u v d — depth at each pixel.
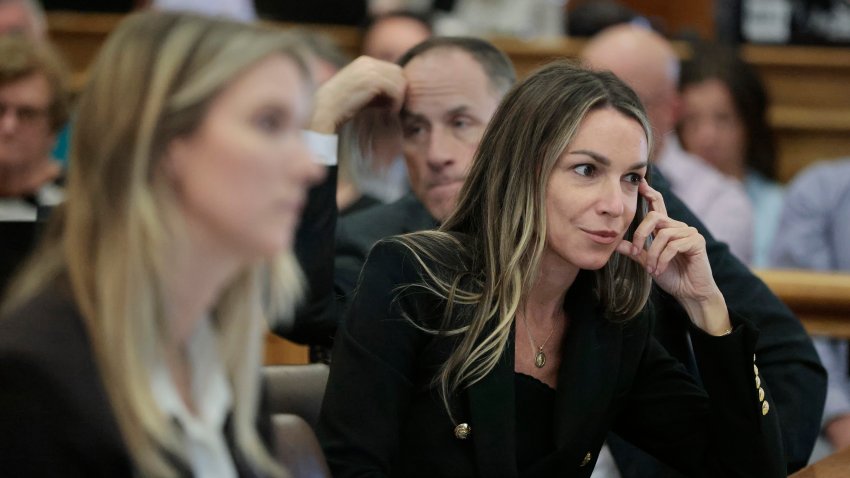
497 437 5.61
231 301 3.85
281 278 3.99
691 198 11.46
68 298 3.45
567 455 5.77
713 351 5.98
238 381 3.90
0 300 5.84
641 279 5.98
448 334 5.64
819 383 7.08
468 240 5.87
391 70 7.09
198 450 3.67
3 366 3.35
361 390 5.61
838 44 18.02
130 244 3.37
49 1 17.06
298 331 6.73
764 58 18.03
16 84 9.59
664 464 6.84
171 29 3.44
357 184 8.24
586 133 5.45
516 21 17.86
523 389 5.79
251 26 3.51
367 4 16.94
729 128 13.81
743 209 11.49
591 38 16.61
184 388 3.77
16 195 9.70
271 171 3.42
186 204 3.42
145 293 3.42
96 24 17.05
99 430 3.36
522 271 5.63
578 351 5.84
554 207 5.50
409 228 7.48
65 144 11.94
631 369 6.03
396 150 7.84
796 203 12.16
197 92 3.35
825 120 17.78
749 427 5.99
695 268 5.96
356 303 5.78
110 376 3.41
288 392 6.16
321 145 6.78
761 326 7.12
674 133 13.97
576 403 5.79
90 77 3.46
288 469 4.61
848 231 11.90
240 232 3.42
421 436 5.72
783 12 18.09
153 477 3.43
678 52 16.52
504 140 5.65
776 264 12.27
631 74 10.51
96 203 3.40
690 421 6.23
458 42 7.22
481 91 7.08
